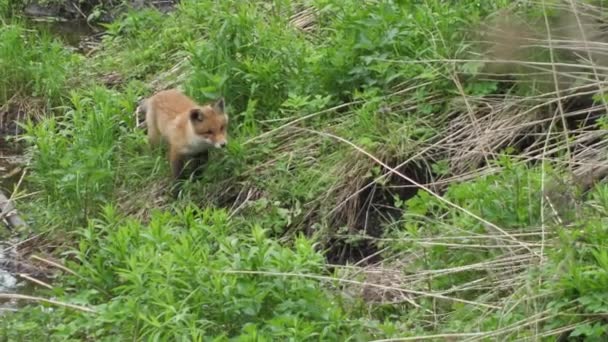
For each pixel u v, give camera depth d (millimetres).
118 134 11445
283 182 10297
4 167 11984
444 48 10891
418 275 8477
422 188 9500
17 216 10750
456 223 8719
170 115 10828
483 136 10086
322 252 9523
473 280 8336
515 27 10500
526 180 8805
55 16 16234
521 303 7613
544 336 7270
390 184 10094
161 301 7723
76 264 9203
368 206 10008
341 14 12031
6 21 15500
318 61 11227
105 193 10641
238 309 7711
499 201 8688
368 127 10445
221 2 13469
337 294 8359
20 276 9719
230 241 8609
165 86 12531
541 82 10328
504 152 9859
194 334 7293
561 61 10375
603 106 9633
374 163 10148
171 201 10609
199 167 10828
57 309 8531
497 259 8219
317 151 10555
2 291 9578
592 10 10352
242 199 10359
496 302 7938
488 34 10750
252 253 8023
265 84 11297
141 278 8109
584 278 7324
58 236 10375
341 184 10117
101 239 9531
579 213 8211
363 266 9453
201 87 11523
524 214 8547
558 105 9703
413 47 11102
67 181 10469
